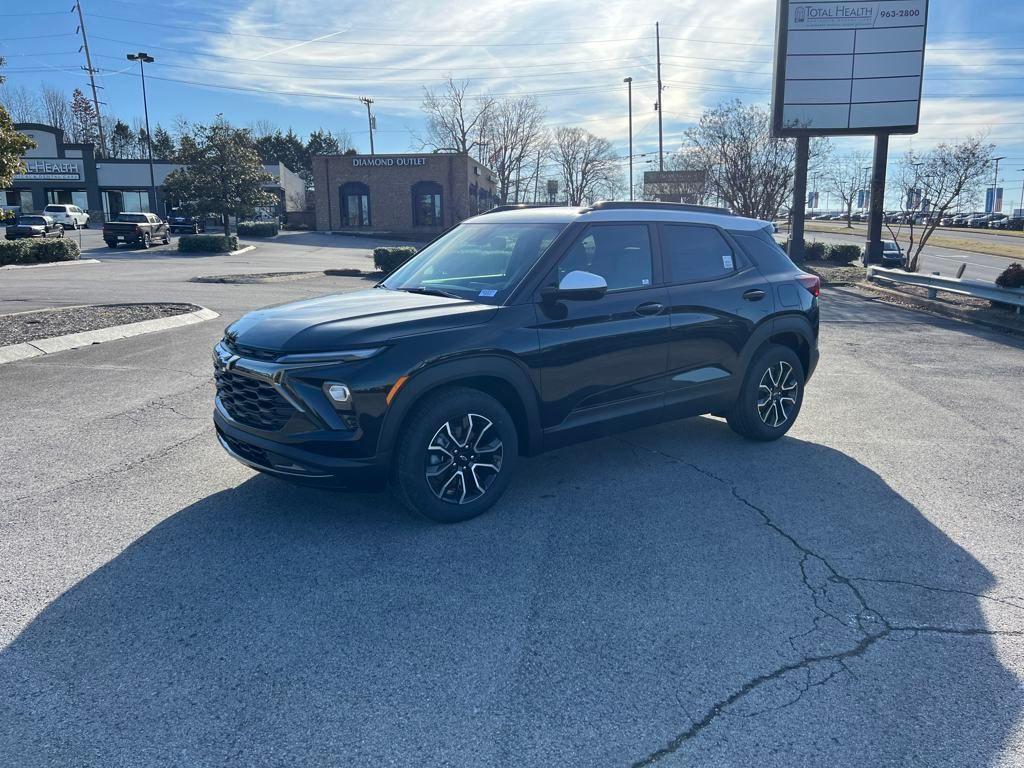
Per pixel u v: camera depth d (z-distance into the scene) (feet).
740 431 20.15
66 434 20.29
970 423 22.79
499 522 14.89
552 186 232.53
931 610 11.77
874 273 64.18
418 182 170.81
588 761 8.43
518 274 15.53
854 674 10.10
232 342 14.71
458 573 12.76
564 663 10.26
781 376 20.20
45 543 13.75
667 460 18.85
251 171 126.00
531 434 15.42
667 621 11.34
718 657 10.43
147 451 19.01
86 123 303.89
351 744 8.65
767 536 14.40
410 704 9.36
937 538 14.44
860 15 70.18
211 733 8.80
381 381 13.24
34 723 8.92
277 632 10.92
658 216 17.99
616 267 16.85
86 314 38.40
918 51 70.08
